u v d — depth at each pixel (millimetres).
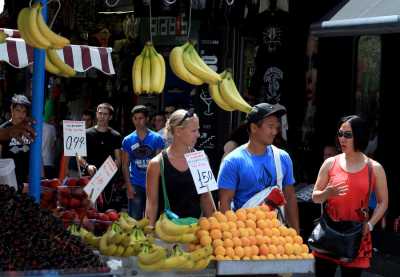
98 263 12109
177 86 31312
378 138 27219
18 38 21891
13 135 14953
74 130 18688
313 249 16312
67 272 11430
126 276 12398
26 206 12680
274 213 13992
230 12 27094
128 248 12805
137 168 24516
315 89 28625
